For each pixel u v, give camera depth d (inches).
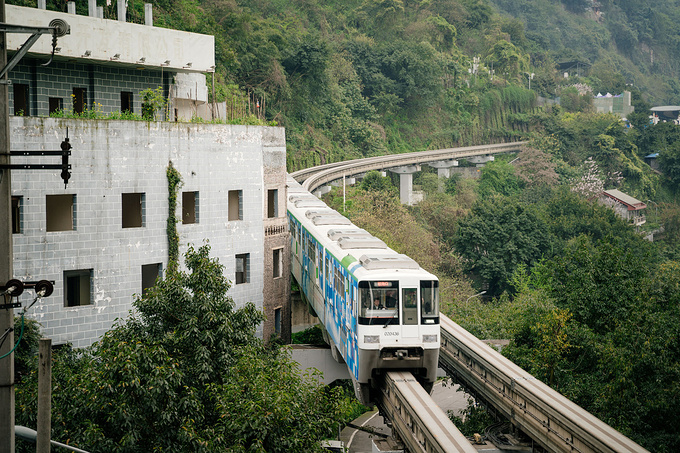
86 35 1064.8
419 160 3843.5
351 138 4138.8
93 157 925.8
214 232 1076.5
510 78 6200.8
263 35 3334.2
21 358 761.0
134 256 973.8
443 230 3277.6
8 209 390.6
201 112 1405.0
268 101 3304.6
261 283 1159.6
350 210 2578.7
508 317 1470.2
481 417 1026.1
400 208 2664.9
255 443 569.3
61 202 920.3
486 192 4254.4
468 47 6289.4
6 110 389.4
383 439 828.6
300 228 1368.1
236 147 1103.6
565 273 1330.0
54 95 1095.6
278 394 599.2
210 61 1209.4
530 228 2691.9
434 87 4854.8
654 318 956.6
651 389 843.4
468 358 993.5
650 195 4803.2
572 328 1048.2
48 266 896.9
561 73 7298.2
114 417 569.0
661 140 5251.0
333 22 5059.1
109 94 1156.5
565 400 748.6
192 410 607.8
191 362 674.2
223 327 685.3
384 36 5236.2
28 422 594.2
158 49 1143.0
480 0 7066.9
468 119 5290.4
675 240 4121.6
